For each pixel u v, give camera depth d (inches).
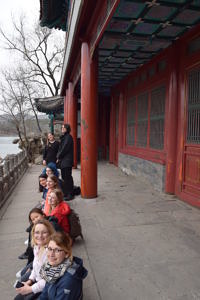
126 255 119.0
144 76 289.9
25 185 308.3
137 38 197.2
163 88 239.0
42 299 73.4
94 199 215.0
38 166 499.5
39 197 246.5
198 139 185.9
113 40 201.2
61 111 608.4
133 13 153.6
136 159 308.2
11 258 120.6
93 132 214.5
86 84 209.0
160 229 149.4
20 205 218.5
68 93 413.7
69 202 206.4
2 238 145.3
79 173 362.9
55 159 273.1
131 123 337.7
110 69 302.7
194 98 190.2
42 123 806.5
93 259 115.5
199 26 173.3
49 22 342.0
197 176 187.2
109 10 136.2
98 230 148.7
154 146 261.1
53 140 279.9
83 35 206.7
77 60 274.5
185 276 101.7
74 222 128.0
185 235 140.8
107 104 514.3
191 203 193.5
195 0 137.9
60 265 71.8
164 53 227.1
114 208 190.1
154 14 155.4
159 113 248.8
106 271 105.7
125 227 153.0
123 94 363.3
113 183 283.4
